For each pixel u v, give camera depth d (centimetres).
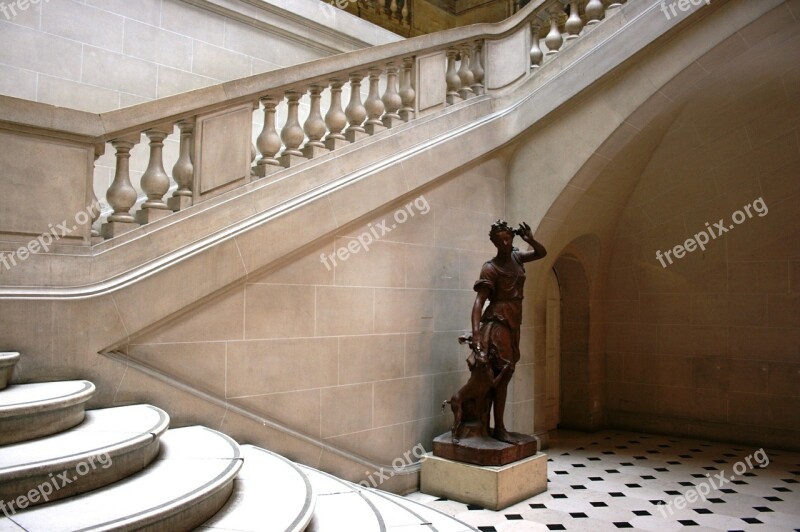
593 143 656
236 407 446
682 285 853
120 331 391
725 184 787
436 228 622
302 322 496
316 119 520
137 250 406
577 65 651
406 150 586
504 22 700
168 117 422
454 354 643
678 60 609
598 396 898
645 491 587
